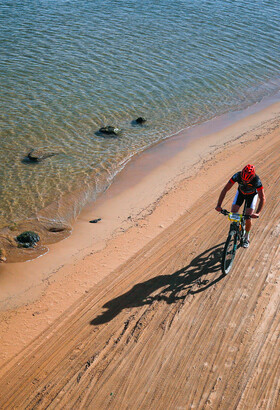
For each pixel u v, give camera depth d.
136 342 6.15
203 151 13.98
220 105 17.44
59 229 10.14
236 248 7.52
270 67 21.19
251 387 5.26
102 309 7.02
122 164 13.16
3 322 7.11
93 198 11.47
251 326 6.23
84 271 8.30
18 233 9.87
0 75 17.81
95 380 5.59
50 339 6.52
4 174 12.17
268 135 14.67
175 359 5.79
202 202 10.55
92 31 23.52
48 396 5.46
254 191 7.00
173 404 5.14
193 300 6.88
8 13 25.31
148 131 15.23
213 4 30.62
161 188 11.81
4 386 5.73
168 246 8.70
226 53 22.28
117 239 9.39
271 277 7.27
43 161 12.94
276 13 29.73
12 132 14.20
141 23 25.44
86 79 18.22
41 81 17.69
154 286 7.40
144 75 19.06
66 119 15.30
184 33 24.44
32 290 7.94
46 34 22.56
